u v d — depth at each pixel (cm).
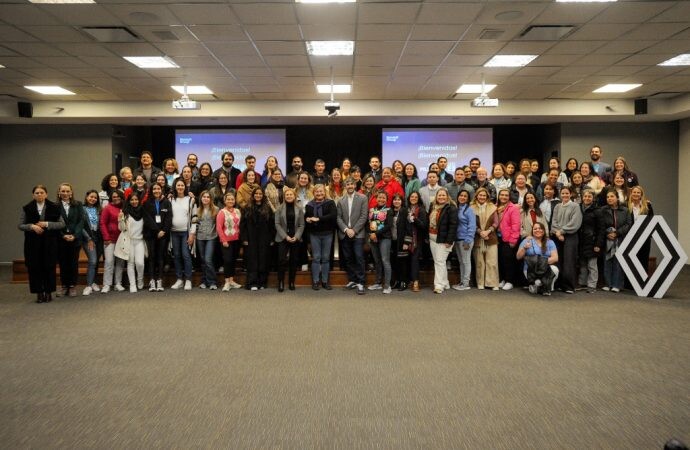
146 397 321
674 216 1106
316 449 253
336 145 1245
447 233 679
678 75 833
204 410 300
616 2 527
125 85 899
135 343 441
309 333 473
